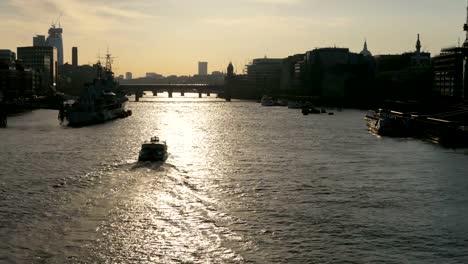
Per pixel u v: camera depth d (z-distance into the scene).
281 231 85.50
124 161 147.25
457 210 98.19
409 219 92.44
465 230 86.56
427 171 137.12
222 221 90.19
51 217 90.94
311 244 80.12
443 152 174.62
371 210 98.00
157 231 84.62
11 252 75.75
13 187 113.06
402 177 128.50
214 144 196.12
